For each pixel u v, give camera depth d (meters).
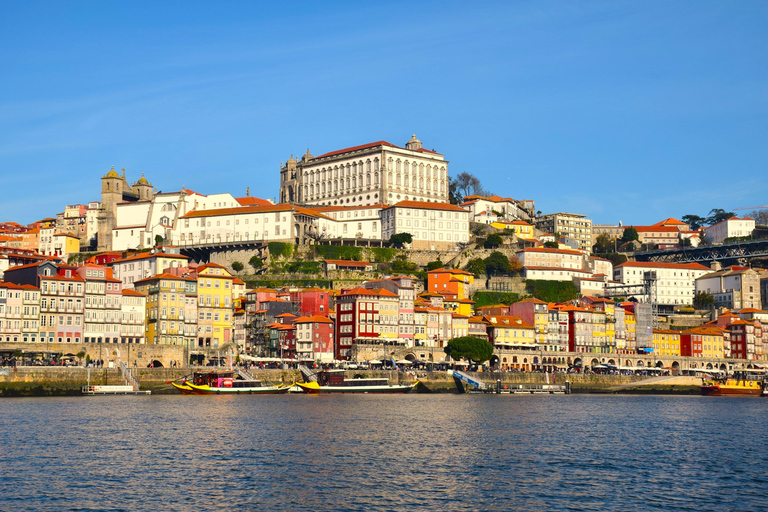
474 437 134.25
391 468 107.12
